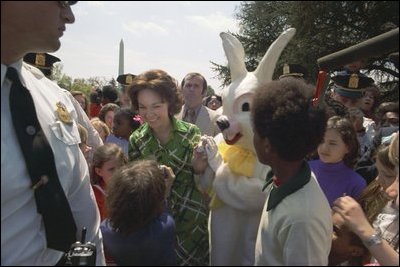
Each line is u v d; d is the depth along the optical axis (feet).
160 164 7.72
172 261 5.67
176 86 8.13
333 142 8.94
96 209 6.80
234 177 5.70
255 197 5.60
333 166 9.09
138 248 5.50
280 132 4.68
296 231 4.71
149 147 8.08
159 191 5.82
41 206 5.29
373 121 10.33
